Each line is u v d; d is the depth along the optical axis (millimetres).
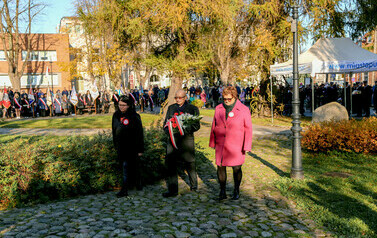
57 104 22094
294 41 6277
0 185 4789
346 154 8117
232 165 4918
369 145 7812
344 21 17312
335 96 19922
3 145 5895
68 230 3660
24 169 4977
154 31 14156
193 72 15352
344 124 8539
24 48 35125
